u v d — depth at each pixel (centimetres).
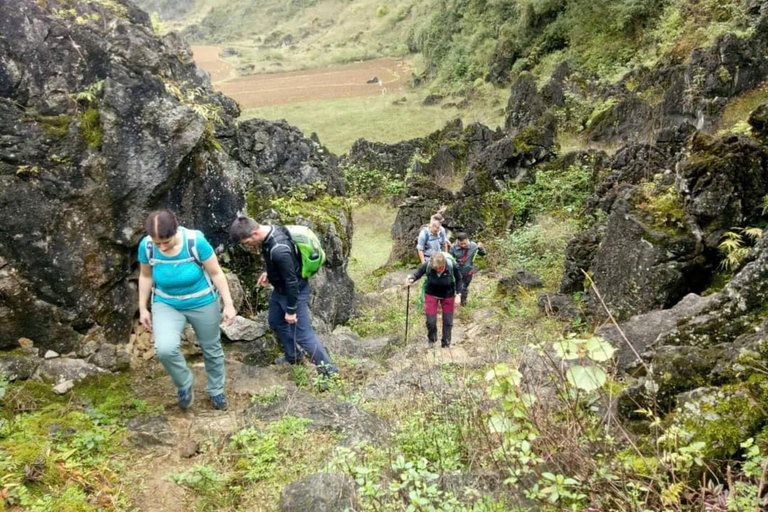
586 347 288
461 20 4162
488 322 812
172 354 416
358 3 7100
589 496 287
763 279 391
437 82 3956
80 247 468
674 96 1705
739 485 276
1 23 450
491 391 306
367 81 4522
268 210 717
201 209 550
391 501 311
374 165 2294
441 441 376
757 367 339
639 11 2930
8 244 446
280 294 536
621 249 662
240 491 356
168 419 441
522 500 305
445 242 1027
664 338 414
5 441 372
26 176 449
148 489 365
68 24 474
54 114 463
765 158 599
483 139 2097
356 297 1010
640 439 335
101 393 457
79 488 351
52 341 464
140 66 487
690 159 630
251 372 523
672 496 267
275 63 5581
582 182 1337
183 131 502
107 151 473
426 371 538
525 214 1355
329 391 511
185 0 8688
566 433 316
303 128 3195
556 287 959
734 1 2278
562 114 2238
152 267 418
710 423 315
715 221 608
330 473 328
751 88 1552
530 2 3494
